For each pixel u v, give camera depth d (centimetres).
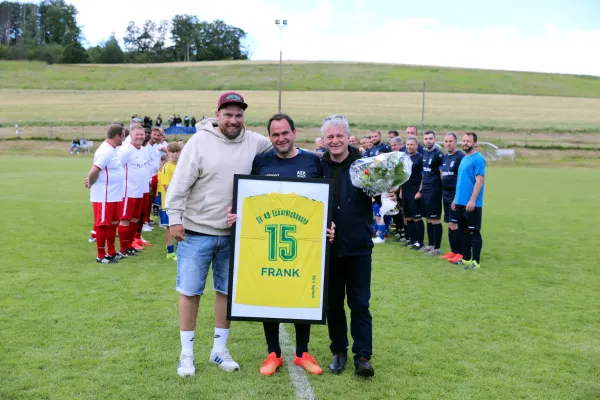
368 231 442
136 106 5947
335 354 454
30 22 12631
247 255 425
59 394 391
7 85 7619
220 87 7688
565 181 2450
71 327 525
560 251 960
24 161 3052
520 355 479
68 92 7100
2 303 593
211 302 625
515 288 706
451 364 459
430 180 920
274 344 451
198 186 437
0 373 422
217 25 13775
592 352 488
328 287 430
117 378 419
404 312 598
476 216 810
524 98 7162
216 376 430
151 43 14162
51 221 1159
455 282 735
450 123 5075
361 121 5062
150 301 614
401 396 400
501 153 3816
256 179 423
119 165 800
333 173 444
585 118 5628
